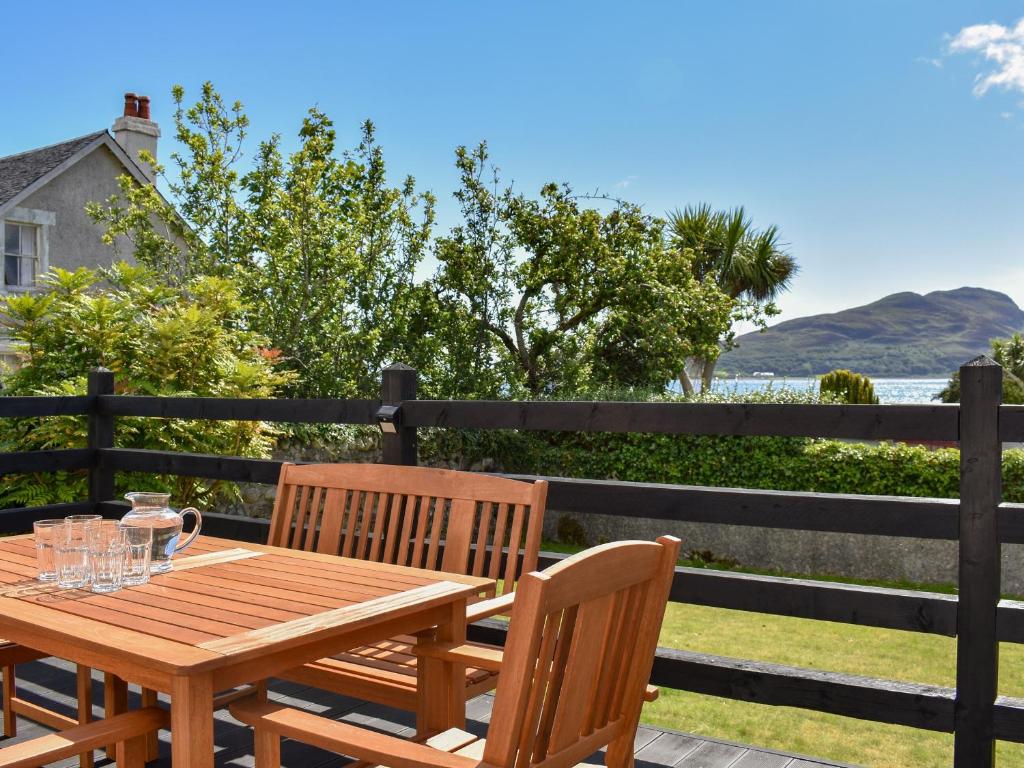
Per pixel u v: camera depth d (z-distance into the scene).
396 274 12.34
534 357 13.89
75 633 1.72
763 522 3.06
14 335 6.82
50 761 1.73
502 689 1.41
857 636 6.92
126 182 12.37
